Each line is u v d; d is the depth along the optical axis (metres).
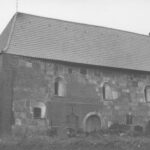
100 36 39.06
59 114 32.16
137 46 40.62
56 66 33.12
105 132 31.88
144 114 36.34
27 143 23.62
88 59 34.97
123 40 40.41
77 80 33.75
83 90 33.78
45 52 33.28
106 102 34.62
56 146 23.69
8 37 33.34
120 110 35.16
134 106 36.03
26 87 31.31
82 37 37.56
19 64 31.53
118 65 36.09
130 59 37.84
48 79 32.47
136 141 25.81
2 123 29.73
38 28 35.59
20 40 33.12
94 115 33.75
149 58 39.59
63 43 35.41
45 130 31.14
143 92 37.06
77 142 24.36
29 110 30.97
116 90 35.56
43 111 31.62
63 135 30.84
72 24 38.62
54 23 37.34
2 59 31.14
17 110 30.44
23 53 32.00
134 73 37.09
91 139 25.88
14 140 24.61
